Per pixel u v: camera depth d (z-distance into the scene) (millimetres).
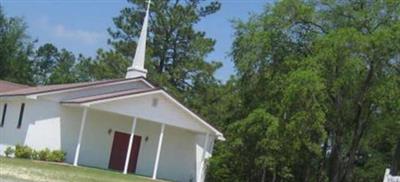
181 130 42906
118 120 40656
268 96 38969
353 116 37219
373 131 38656
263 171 41062
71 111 38844
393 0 34125
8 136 38969
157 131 42125
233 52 38906
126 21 64500
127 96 38188
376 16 34812
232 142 40250
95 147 39688
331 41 33281
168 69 63688
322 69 34125
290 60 37000
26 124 37625
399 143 40125
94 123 39688
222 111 57656
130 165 41000
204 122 41062
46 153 37125
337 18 36344
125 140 40938
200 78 62594
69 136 38688
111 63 61875
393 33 32938
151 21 63812
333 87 34438
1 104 40969
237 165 41969
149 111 39281
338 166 38250
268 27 37625
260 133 38062
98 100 37312
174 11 62875
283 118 35688
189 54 63500
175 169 42594
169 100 39812
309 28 37344
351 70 33531
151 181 35094
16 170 24734
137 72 46875
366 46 33094
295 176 42250
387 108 35750
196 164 43219
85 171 32656
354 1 36125
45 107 38094
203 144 43438
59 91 38312
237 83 42156
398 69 34875
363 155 56656
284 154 38062
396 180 17625
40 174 24766
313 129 34438
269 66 38438
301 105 33844
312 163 40438
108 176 31891
